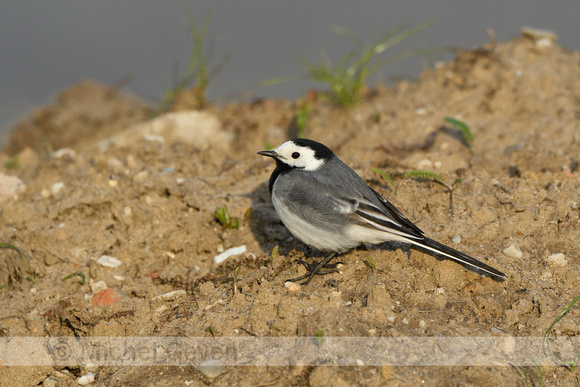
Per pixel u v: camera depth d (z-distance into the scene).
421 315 8.92
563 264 9.79
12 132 21.33
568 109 14.62
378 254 10.23
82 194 12.64
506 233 10.68
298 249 10.86
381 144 14.20
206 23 19.36
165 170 13.40
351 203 9.55
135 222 12.01
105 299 10.23
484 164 13.27
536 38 17.66
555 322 8.67
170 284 10.62
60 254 11.52
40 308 10.41
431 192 11.77
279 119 17.72
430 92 16.70
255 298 9.57
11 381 9.15
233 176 13.43
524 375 8.05
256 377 8.23
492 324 8.85
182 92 19.38
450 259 9.84
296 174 9.95
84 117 21.12
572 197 11.27
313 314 9.00
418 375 8.00
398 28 17.45
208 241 11.52
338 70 17.30
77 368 9.30
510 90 15.47
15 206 12.64
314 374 7.96
